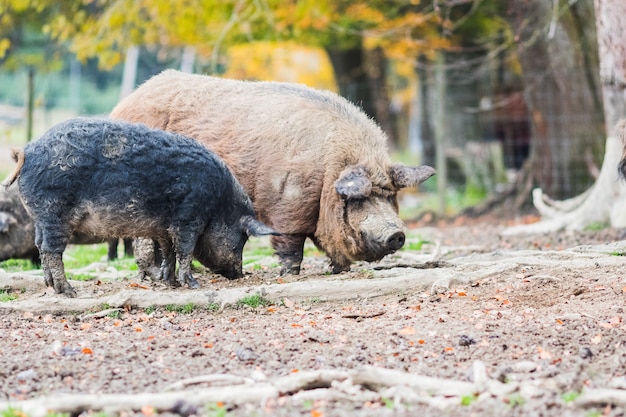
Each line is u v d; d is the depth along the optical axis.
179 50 37.88
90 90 56.03
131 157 11.83
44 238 11.81
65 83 56.78
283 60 40.44
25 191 11.80
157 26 29.62
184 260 12.36
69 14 29.31
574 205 20.66
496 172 35.16
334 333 10.20
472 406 7.72
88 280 14.13
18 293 13.23
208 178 12.36
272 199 13.53
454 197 34.19
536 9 24.95
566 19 24.95
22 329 10.84
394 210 13.21
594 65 25.41
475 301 11.62
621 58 17.83
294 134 13.44
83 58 28.56
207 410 7.74
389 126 42.25
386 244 12.43
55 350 9.55
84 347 9.62
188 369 8.96
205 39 31.97
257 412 7.73
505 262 13.54
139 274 13.81
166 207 12.14
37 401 7.76
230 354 9.44
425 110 36.47
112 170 11.76
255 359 9.23
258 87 14.38
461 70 33.38
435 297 11.88
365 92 38.31
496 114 35.19
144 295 11.74
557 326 10.13
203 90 14.59
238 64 37.72
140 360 9.30
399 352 9.40
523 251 14.98
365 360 9.16
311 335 10.00
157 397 7.83
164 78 15.07
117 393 8.23
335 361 9.09
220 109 14.24
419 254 16.53
